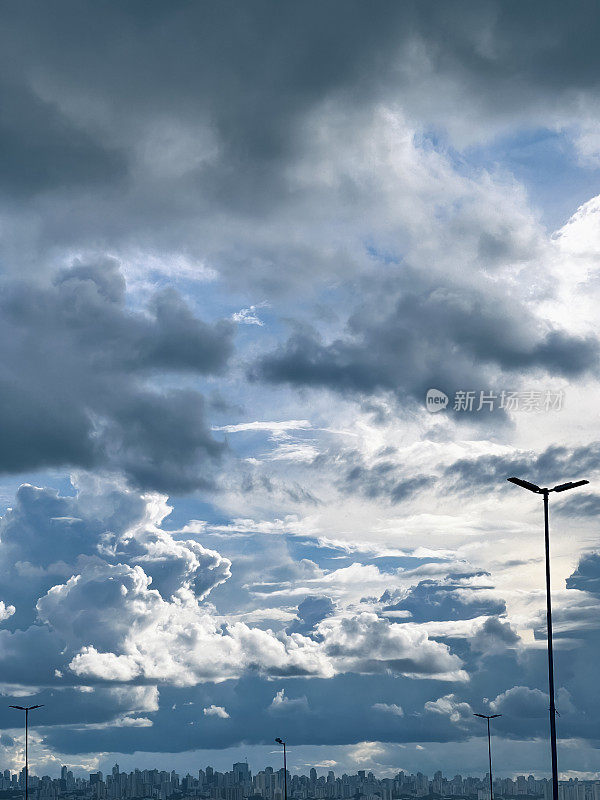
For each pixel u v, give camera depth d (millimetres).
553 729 75812
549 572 80625
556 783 74625
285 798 185125
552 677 77250
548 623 78938
